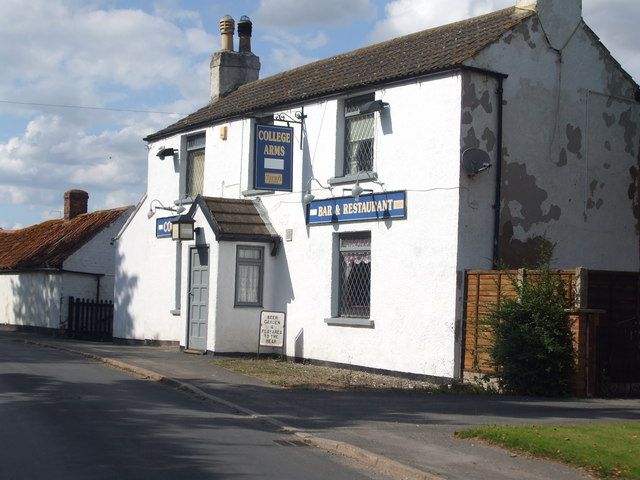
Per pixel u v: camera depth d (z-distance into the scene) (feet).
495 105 55.77
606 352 50.96
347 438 34.50
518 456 31.40
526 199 57.21
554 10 59.57
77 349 71.26
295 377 55.42
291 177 66.59
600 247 61.67
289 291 67.15
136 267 86.63
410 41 67.56
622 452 30.73
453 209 53.78
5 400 41.34
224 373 55.77
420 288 55.62
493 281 51.70
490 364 50.85
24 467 27.86
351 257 62.54
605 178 62.28
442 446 33.04
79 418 37.19
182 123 82.07
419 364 55.26
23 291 116.47
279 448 33.09
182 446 32.24
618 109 63.46
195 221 70.90
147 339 83.05
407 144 57.36
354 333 60.59
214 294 67.00
